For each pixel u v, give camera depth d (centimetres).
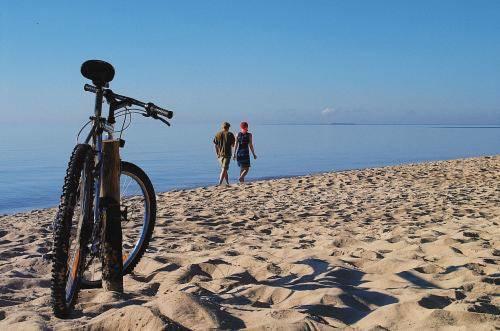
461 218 743
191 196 1195
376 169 1800
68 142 11550
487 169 1627
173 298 268
